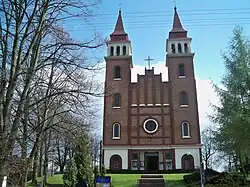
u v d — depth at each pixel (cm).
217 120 2416
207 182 2978
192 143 4394
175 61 4809
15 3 1265
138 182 3388
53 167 5309
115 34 5078
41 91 1677
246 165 3153
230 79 2312
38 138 1644
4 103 1188
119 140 4488
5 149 1145
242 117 2052
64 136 1712
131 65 5075
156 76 4775
